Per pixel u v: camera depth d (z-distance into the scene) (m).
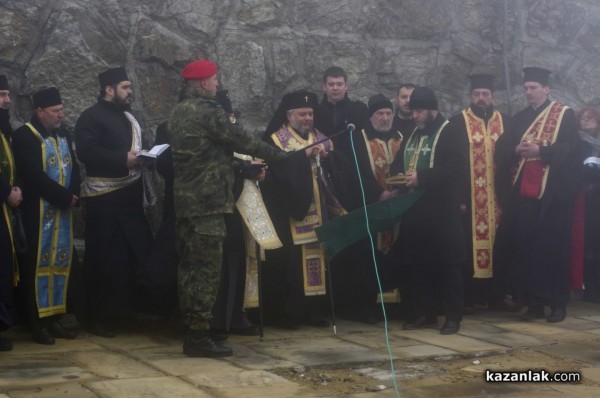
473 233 7.27
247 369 5.09
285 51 7.77
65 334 6.02
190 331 5.47
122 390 4.51
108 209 6.12
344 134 7.04
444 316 7.11
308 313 6.67
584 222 7.36
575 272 7.30
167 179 6.36
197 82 5.57
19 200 5.60
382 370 5.21
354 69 8.03
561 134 7.08
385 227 6.13
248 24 7.68
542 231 6.93
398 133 7.11
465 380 4.98
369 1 8.10
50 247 5.89
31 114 6.86
